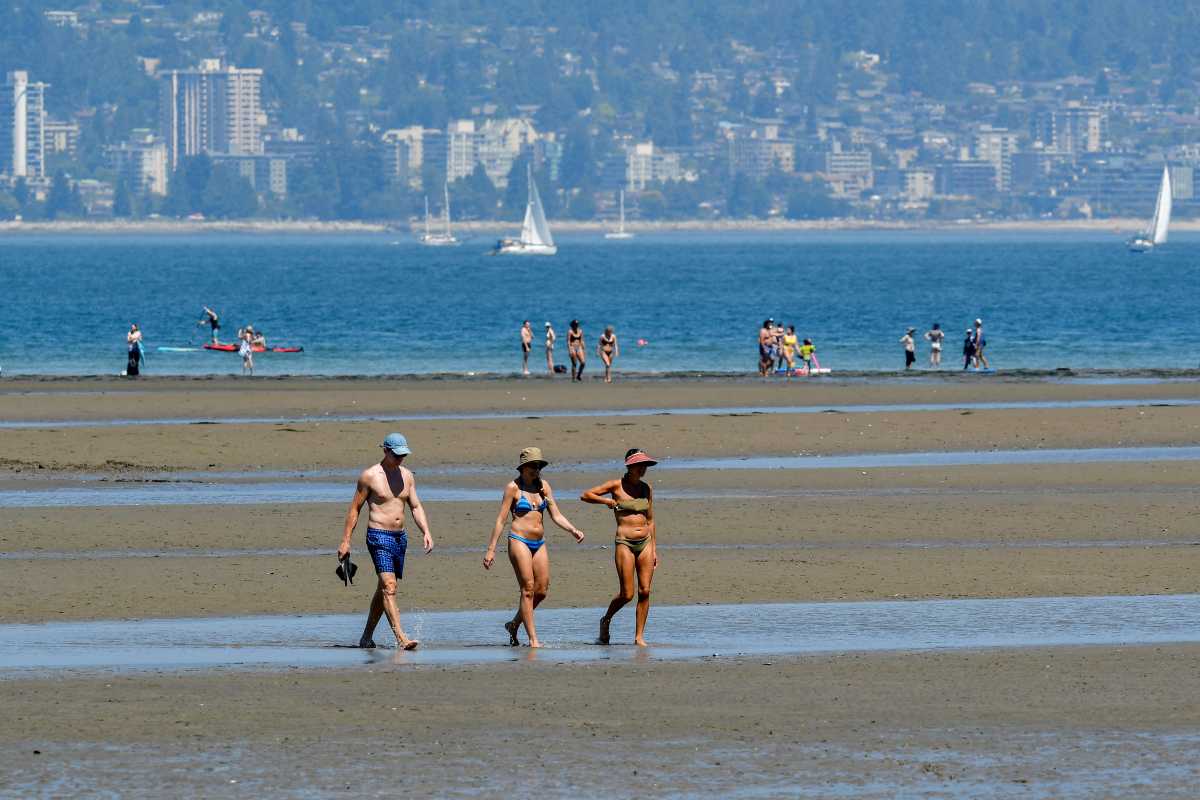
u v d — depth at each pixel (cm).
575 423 14762
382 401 17188
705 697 5559
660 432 14275
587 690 5669
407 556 8850
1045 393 18400
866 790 4503
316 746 4922
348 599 7694
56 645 6581
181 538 9338
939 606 7500
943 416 15338
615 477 12100
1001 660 6184
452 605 7619
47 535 9381
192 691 5628
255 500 10869
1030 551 8994
